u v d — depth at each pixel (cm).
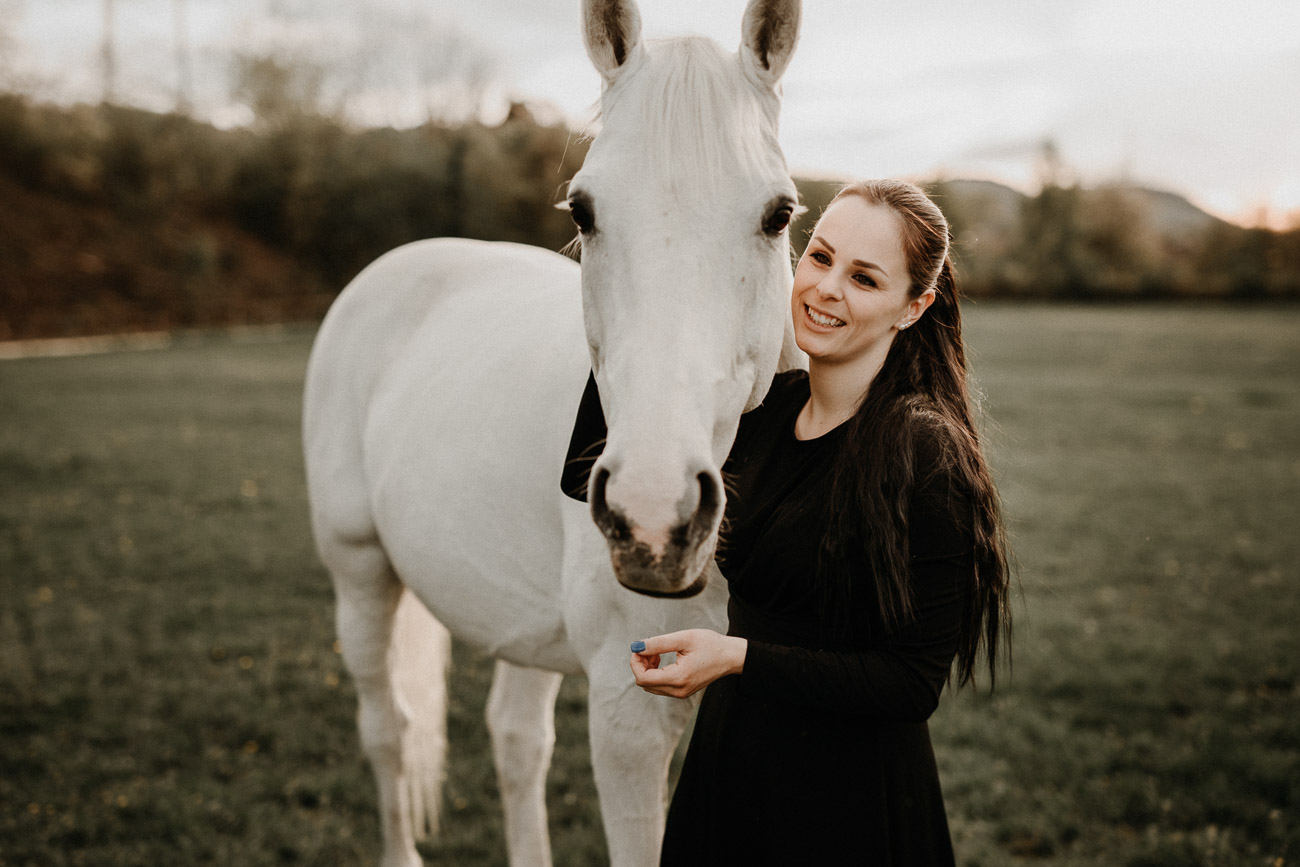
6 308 2434
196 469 786
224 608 453
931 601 117
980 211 5188
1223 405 1159
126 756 308
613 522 108
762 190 120
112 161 3212
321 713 342
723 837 132
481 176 2973
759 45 129
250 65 3712
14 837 261
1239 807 272
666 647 120
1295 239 4488
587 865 256
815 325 128
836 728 126
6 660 387
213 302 2864
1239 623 427
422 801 254
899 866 126
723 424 122
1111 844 260
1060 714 337
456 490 194
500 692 235
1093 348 2002
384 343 248
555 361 180
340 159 3453
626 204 118
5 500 666
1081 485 719
